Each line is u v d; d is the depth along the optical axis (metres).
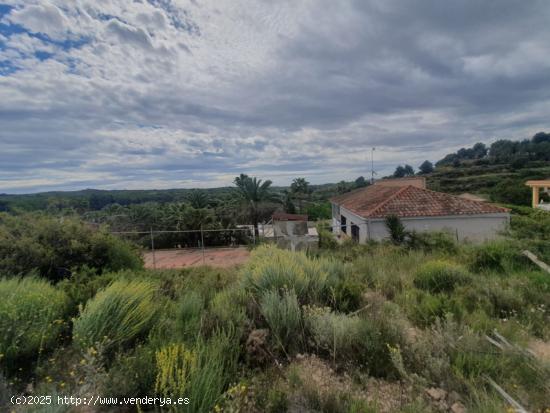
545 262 5.68
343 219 21.16
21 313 2.72
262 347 2.73
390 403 2.10
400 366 2.33
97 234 6.37
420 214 13.28
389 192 17.80
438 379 2.29
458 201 14.52
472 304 3.80
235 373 2.39
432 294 4.34
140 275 5.31
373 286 4.90
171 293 4.82
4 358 2.38
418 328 3.32
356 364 2.60
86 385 2.06
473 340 2.66
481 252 6.46
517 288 4.27
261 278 4.23
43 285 3.97
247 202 27.62
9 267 5.14
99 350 2.41
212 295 4.41
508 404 1.98
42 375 2.34
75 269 5.25
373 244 10.65
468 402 2.04
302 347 2.87
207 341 2.60
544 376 2.23
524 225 7.68
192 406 1.84
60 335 3.00
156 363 2.24
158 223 25.98
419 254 7.69
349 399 2.09
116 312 2.93
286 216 32.81
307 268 4.63
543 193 25.14
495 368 2.36
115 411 1.97
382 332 2.87
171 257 17.23
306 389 2.16
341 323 2.84
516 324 3.20
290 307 3.13
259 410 2.00
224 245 22.84
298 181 53.72
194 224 22.64
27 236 5.61
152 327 3.04
